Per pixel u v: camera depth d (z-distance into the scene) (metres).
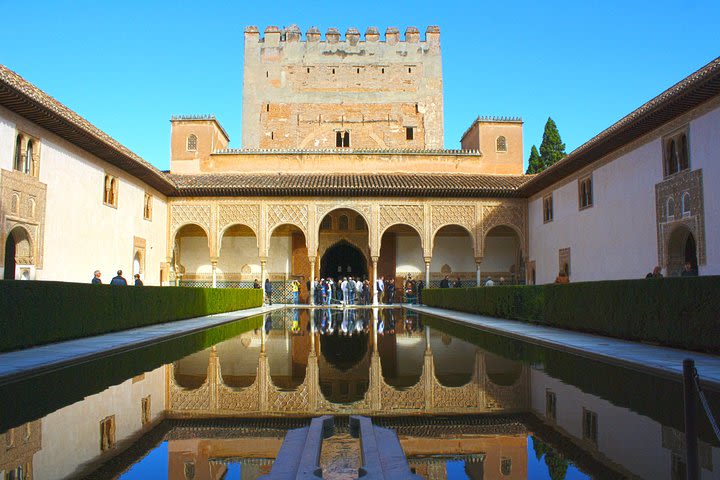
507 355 7.81
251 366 6.97
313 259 21.53
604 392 5.05
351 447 3.11
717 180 10.94
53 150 13.37
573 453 3.24
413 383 5.70
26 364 6.17
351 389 5.40
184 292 14.00
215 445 3.49
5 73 10.93
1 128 11.37
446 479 2.77
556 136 33.56
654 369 6.01
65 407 4.54
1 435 3.69
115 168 16.83
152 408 4.56
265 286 22.94
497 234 24.45
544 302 11.82
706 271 11.28
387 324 13.77
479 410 4.42
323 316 16.86
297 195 21.59
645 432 3.67
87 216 15.04
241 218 21.62
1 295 7.14
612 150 15.27
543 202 20.62
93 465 3.07
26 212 12.23
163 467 3.02
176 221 21.64
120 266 17.25
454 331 11.80
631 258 14.29
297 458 2.90
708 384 5.12
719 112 10.88
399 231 24.58
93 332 9.50
